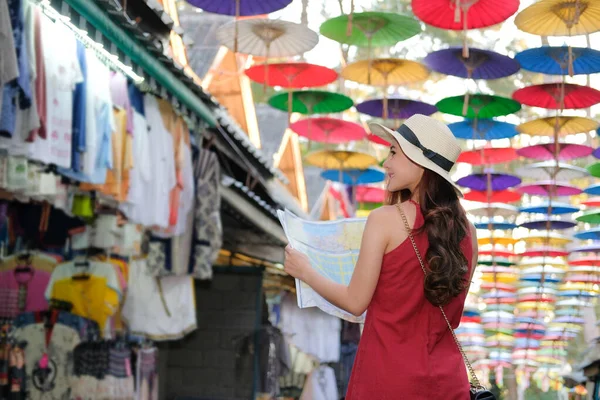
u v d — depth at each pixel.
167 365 12.00
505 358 24.69
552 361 24.33
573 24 6.85
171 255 7.70
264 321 12.34
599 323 13.77
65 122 5.38
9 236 6.89
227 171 10.61
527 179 23.08
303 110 8.69
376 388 2.76
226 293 12.02
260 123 18.00
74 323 7.39
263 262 12.73
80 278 7.44
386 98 8.21
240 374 11.84
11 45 4.46
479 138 9.31
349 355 15.71
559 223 12.35
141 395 8.43
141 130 6.73
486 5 6.77
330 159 11.07
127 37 5.53
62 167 5.64
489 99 8.35
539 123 8.84
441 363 2.78
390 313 2.81
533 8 6.81
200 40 13.42
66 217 7.04
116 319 8.23
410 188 2.93
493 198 11.76
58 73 5.24
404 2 26.80
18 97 4.75
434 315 2.80
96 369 7.39
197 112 7.23
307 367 13.84
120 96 6.35
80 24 5.02
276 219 10.93
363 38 7.58
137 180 6.64
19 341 7.10
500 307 20.00
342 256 3.15
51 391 7.21
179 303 8.51
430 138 2.88
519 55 7.47
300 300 3.09
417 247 2.79
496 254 14.20
